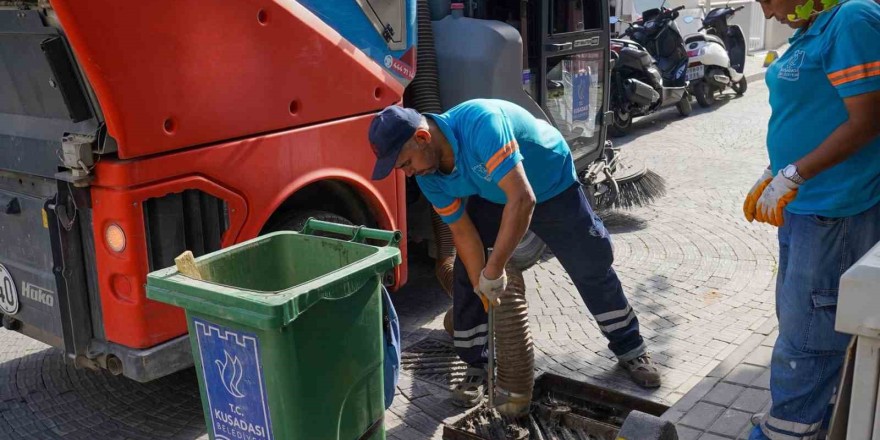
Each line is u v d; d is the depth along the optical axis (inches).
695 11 509.4
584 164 234.5
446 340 180.5
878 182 97.9
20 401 156.3
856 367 57.3
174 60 118.6
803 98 99.3
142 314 122.9
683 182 316.2
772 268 216.5
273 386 92.4
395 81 163.0
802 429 104.6
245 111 131.0
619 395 140.3
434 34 187.0
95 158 118.1
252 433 97.4
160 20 115.7
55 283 131.0
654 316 187.2
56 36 113.7
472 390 148.9
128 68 112.6
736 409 126.8
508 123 116.9
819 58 95.9
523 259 207.2
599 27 232.4
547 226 142.3
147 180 118.8
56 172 126.5
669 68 439.2
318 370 95.3
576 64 221.8
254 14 129.6
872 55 90.7
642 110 401.7
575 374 159.8
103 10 108.2
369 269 99.3
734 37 525.7
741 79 525.3
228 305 90.4
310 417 95.2
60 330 135.3
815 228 100.3
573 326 185.2
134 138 115.2
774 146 105.0
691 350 167.9
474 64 182.1
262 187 135.9
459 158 116.6
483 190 125.3
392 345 118.5
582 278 148.3
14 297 143.8
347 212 165.6
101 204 120.5
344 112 150.6
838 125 97.0
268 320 86.4
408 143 110.5
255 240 112.9
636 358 153.5
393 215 167.8
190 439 141.9
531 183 134.7
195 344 99.3
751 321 181.6
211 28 123.2
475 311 147.2
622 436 89.1
